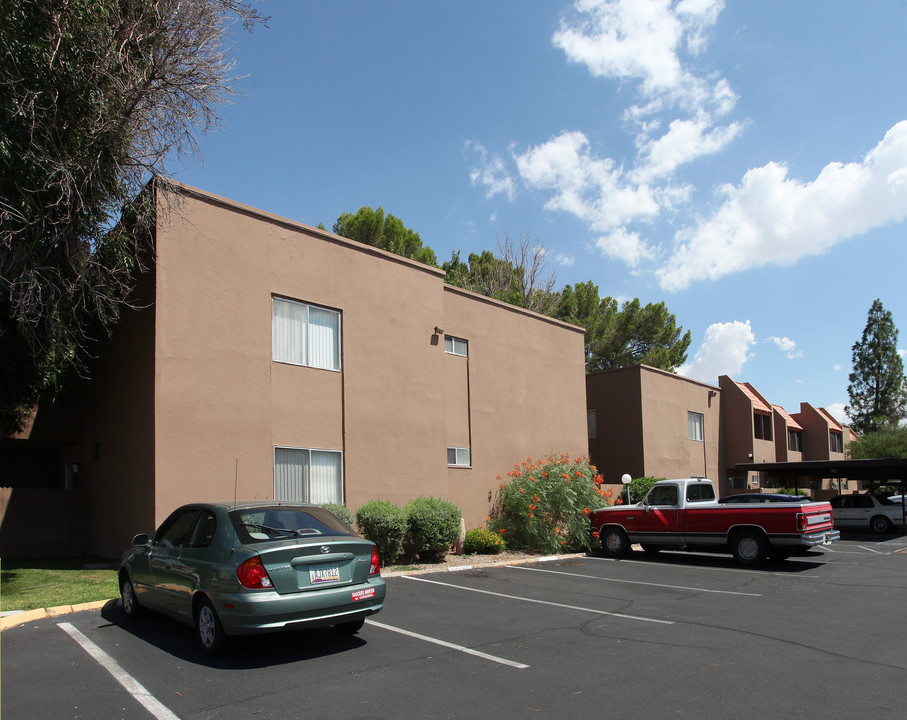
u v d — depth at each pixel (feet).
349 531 24.86
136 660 21.83
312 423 44.62
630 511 54.49
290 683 19.63
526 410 66.85
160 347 37.58
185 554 23.77
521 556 53.52
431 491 52.47
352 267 48.78
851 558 55.47
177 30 37.24
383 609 30.71
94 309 39.11
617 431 89.40
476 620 28.58
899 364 164.45
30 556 43.04
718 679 20.24
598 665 21.70
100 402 44.34
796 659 22.56
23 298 33.88
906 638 25.68
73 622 26.94
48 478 51.80
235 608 20.68
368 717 17.06
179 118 37.93
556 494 57.62
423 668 21.21
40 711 17.51
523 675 20.56
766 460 115.65
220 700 18.25
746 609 31.68
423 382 53.16
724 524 49.60
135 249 38.42
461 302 61.11
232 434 40.06
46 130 33.09
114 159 36.09
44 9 32.50
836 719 16.87
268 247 43.52
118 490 40.68
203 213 40.45
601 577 42.60
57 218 35.06
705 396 104.94
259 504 24.48
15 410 41.37
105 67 34.65
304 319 45.32
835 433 150.30
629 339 139.13
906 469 95.91
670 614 30.35
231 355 40.68
